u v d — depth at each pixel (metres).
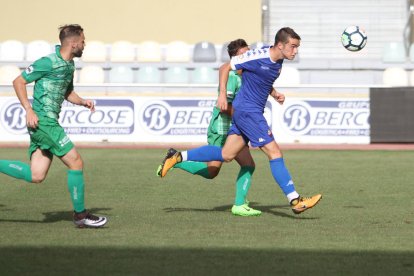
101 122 47.59
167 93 49.66
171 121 47.59
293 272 15.62
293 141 47.47
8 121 47.56
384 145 47.03
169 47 60.34
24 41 66.69
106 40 66.88
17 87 19.47
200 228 20.56
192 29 66.75
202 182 30.69
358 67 58.44
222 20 66.50
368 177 32.78
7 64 58.97
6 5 66.62
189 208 24.22
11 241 18.58
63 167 35.09
